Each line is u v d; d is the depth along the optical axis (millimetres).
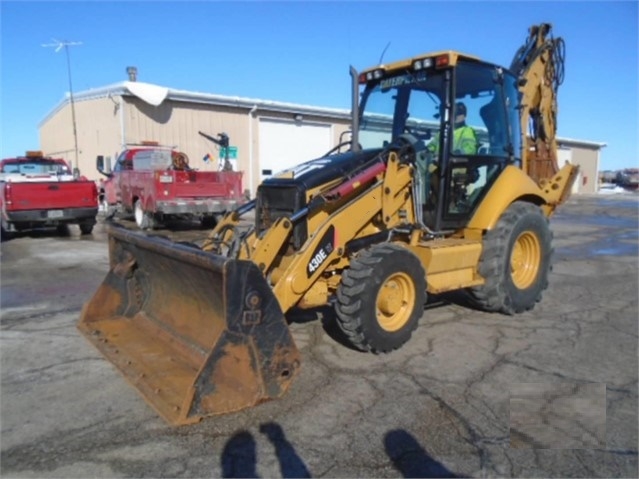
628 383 4000
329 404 3629
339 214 4367
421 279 4574
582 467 2943
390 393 3797
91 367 4266
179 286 4188
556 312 5914
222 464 2957
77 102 19203
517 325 5391
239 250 4508
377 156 4832
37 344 4789
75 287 7035
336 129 21406
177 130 17016
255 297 3289
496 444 3160
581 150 36219
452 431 3301
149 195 12203
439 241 5293
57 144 23062
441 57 5023
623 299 6543
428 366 4289
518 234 5586
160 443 3158
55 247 10539
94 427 3338
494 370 4219
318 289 4449
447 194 5242
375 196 4652
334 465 2953
